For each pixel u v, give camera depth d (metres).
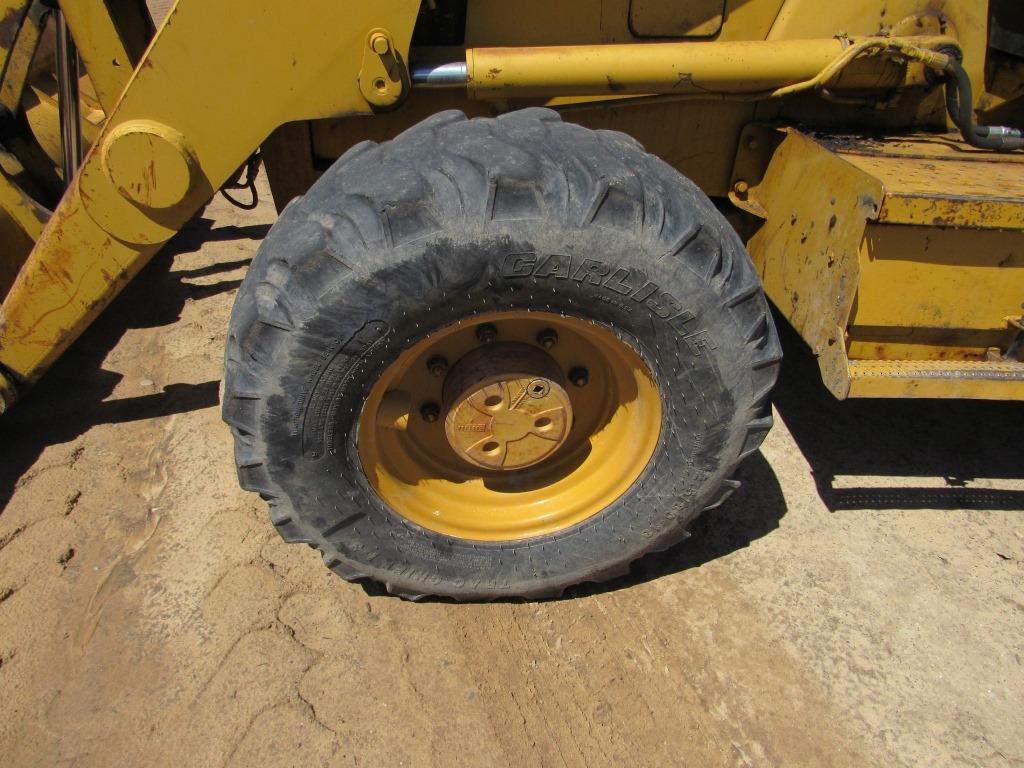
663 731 1.92
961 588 2.35
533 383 1.90
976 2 2.28
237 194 5.11
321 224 1.63
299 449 1.75
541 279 1.64
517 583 2.10
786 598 2.29
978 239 1.93
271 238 1.76
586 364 2.01
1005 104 2.44
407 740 1.88
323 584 2.29
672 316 1.70
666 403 1.87
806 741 1.91
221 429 2.92
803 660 2.11
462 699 1.98
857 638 2.18
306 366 1.65
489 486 2.13
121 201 2.08
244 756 1.84
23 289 2.26
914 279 1.98
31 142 2.97
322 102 1.95
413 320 1.67
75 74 2.83
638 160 1.76
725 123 2.44
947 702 2.02
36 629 2.14
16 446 2.82
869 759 1.88
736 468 2.00
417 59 2.26
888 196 1.81
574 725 1.93
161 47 1.83
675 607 2.25
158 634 2.13
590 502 2.06
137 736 1.88
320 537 1.91
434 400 2.04
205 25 1.81
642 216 1.61
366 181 1.66
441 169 1.62
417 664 2.06
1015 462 2.89
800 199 2.23
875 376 2.05
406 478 2.03
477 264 1.60
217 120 1.94
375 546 1.96
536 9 2.28
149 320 3.64
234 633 2.13
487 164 1.60
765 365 1.80
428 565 2.03
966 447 2.96
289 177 2.52
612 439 2.07
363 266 1.57
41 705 1.95
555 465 2.14
